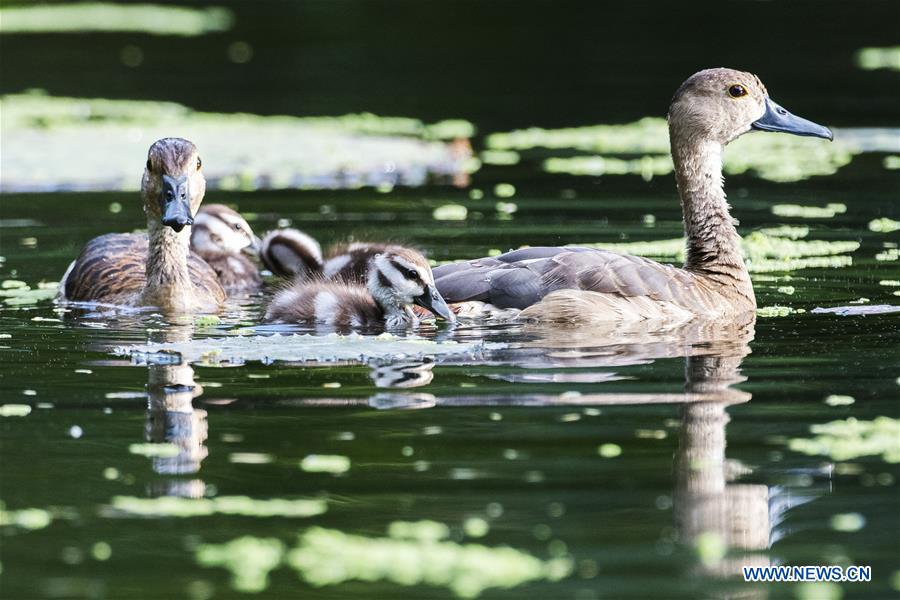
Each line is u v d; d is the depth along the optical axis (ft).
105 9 174.19
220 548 30.48
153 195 54.19
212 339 48.57
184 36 152.87
